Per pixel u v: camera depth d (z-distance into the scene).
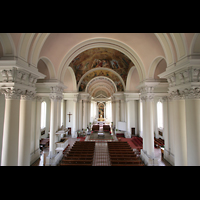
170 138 10.88
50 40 8.22
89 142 14.79
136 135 21.64
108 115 39.16
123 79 20.23
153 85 10.20
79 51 11.52
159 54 8.81
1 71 5.13
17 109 5.48
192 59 5.04
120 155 10.74
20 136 6.21
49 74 10.09
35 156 10.98
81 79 20.36
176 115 6.31
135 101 22.00
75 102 20.19
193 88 5.29
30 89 6.34
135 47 10.25
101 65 19.72
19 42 5.29
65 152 12.61
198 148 5.21
